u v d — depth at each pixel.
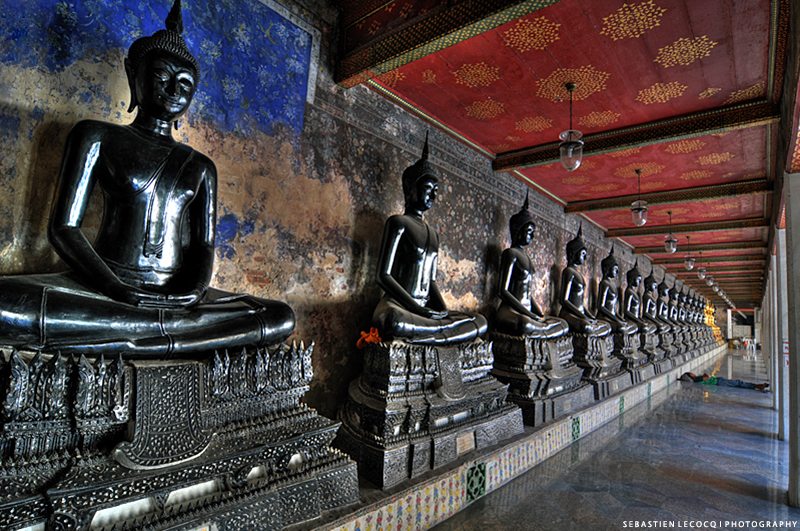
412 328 3.94
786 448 5.52
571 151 4.39
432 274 4.69
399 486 3.32
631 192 8.16
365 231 4.54
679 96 4.69
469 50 4.01
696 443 5.66
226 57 3.42
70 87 2.69
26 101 2.54
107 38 2.84
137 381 2.22
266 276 3.65
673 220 10.20
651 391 9.14
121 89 2.89
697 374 13.25
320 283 4.08
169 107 2.66
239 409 2.61
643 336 10.29
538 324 5.81
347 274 4.33
